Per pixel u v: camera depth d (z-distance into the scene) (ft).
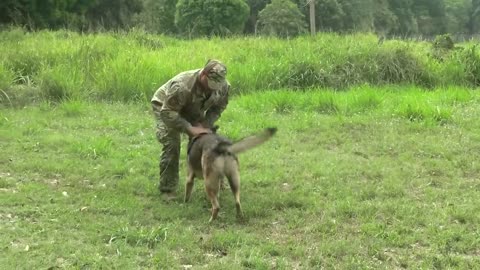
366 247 17.43
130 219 19.43
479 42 67.10
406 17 186.39
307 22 143.33
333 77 49.42
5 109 37.96
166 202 21.44
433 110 35.94
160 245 17.33
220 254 17.01
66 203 20.92
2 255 16.19
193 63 48.06
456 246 17.52
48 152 28.12
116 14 137.08
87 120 35.35
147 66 45.29
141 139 31.24
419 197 22.22
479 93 46.03
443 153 27.91
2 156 26.89
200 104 20.31
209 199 20.10
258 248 17.19
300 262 16.42
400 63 52.03
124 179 24.06
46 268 15.51
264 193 22.50
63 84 41.27
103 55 50.08
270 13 122.62
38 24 109.09
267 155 27.81
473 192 22.66
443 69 53.11
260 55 54.34
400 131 32.60
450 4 217.77
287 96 40.32
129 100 41.83
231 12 127.54
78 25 123.13
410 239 17.93
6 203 20.42
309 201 21.35
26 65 46.91
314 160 27.12
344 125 34.06
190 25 129.08
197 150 19.79
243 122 34.94
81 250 16.76
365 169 25.48
